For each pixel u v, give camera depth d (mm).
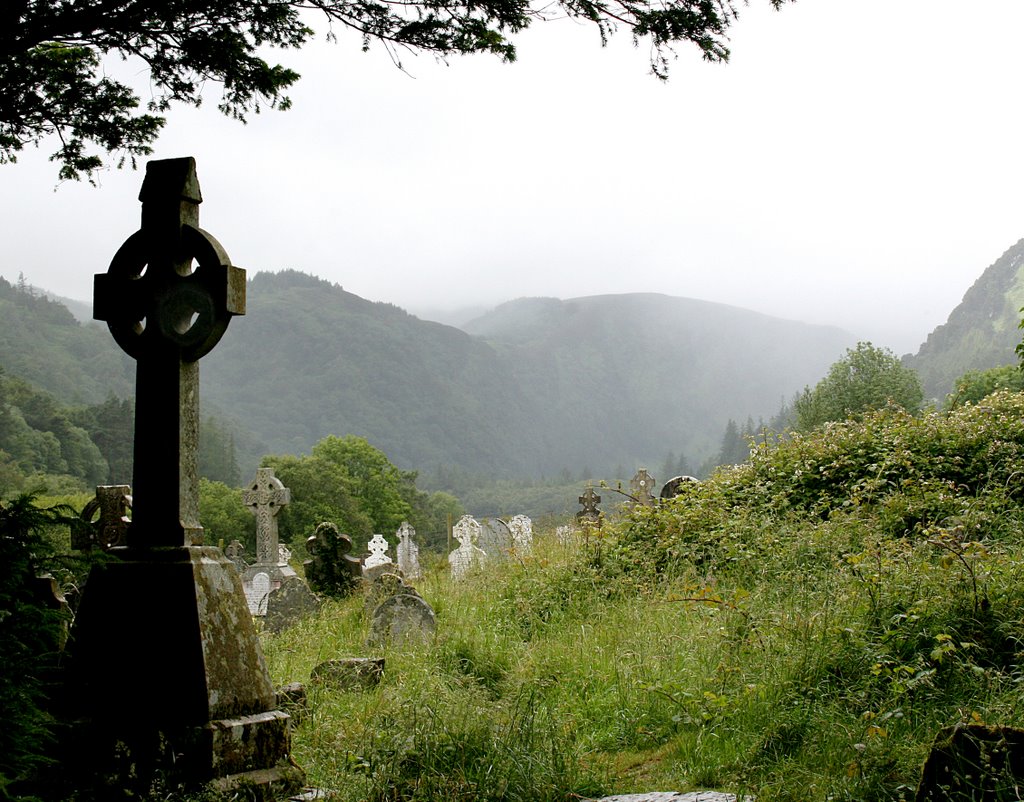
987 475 12352
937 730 5496
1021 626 6496
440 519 92688
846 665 6535
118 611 5660
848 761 5285
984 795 4250
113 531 14867
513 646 9602
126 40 7141
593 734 6789
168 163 6207
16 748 4254
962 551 7859
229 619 5742
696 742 6133
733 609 7984
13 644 4465
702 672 7305
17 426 87312
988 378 44500
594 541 13492
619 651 8422
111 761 5332
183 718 5418
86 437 100062
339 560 17469
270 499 23391
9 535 4699
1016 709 5512
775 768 5480
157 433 5926
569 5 6789
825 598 7734
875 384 57750
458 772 5547
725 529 12273
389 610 10836
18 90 7438
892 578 7617
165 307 6000
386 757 5770
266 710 5758
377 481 71188
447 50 7262
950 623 6734
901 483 12305
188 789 5211
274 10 6895
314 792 5598
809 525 11508
